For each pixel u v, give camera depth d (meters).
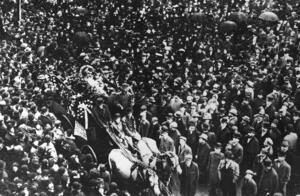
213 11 20.02
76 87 17.89
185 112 17.34
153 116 17.84
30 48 20.22
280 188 15.66
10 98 16.09
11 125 14.73
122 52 20.19
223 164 16.06
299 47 17.83
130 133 17.52
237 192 15.98
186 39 20.06
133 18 21.30
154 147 17.14
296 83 16.92
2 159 14.25
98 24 21.59
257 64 18.09
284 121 16.25
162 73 18.95
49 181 13.99
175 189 16.59
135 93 18.31
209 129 16.69
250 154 16.02
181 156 16.70
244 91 17.16
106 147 16.86
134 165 16.55
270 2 18.75
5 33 21.25
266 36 18.53
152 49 19.95
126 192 16.28
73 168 15.10
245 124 16.38
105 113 17.62
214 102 17.31
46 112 15.73
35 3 22.06
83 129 16.89
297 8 18.45
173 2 21.08
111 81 18.84
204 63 18.97
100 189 15.21
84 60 19.48
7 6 21.88
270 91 17.06
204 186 16.38
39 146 14.51
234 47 18.89
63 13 22.11
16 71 18.19
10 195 13.74
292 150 15.81
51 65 19.02
